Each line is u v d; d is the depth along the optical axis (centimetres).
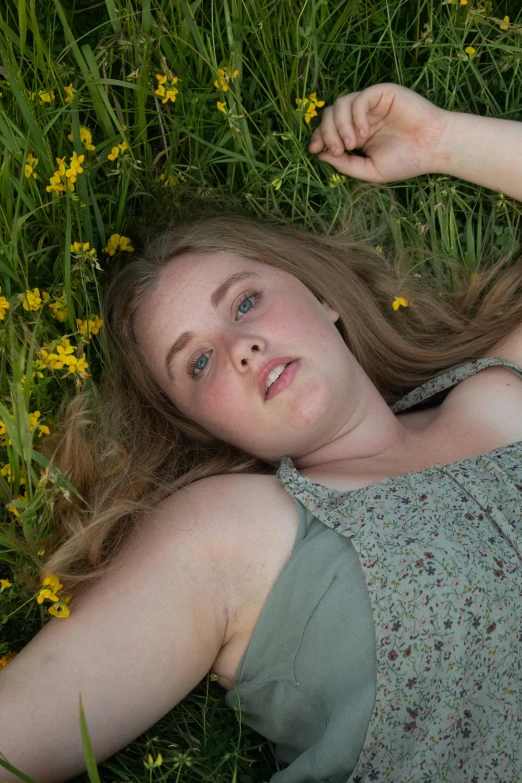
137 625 141
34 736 129
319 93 217
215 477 165
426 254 221
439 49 213
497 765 141
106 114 191
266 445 174
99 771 155
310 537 152
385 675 139
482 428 180
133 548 151
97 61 192
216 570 149
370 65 223
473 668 140
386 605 141
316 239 209
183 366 178
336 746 142
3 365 162
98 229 192
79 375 167
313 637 145
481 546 147
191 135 197
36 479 150
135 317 189
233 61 194
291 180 215
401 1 207
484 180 210
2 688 132
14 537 156
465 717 141
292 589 148
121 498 168
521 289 214
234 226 196
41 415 171
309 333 172
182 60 196
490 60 226
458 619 141
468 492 155
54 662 135
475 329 212
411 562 144
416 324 215
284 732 155
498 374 192
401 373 210
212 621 147
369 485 158
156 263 188
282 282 182
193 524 152
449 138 208
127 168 192
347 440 177
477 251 221
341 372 171
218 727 167
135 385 194
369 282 213
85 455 171
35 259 185
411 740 140
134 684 138
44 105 181
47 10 188
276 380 167
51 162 179
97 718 134
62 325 186
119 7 185
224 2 189
